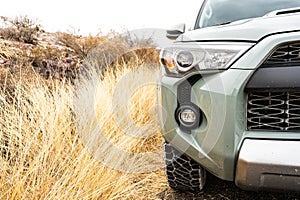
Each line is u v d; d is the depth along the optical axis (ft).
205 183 7.45
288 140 4.96
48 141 7.43
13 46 14.15
